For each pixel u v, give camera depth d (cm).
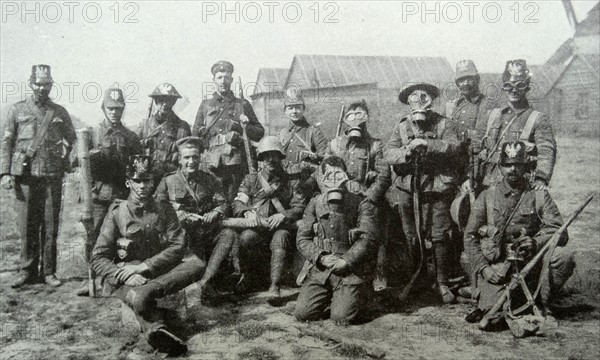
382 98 775
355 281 466
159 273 454
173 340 408
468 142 535
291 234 546
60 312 502
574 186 984
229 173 623
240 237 544
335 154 564
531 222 455
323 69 787
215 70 637
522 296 457
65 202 829
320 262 472
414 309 494
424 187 510
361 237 473
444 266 515
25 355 413
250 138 639
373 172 549
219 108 639
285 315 485
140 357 411
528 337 429
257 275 561
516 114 520
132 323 457
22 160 563
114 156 564
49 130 574
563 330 445
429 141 508
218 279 537
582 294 529
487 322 441
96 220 557
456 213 509
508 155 451
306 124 617
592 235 721
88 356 412
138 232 461
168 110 621
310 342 427
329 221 477
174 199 548
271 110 798
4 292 555
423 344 418
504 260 463
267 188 554
